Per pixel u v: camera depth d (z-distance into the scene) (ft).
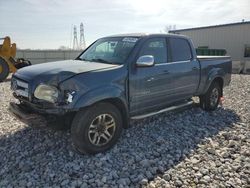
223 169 11.90
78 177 11.14
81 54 17.56
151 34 16.16
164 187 10.48
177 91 17.67
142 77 14.79
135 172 11.55
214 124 18.28
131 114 14.90
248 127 17.79
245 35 72.95
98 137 12.99
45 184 10.58
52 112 11.94
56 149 13.61
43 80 12.34
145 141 14.88
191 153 13.51
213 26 79.15
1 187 10.37
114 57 15.08
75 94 11.84
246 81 42.09
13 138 14.99
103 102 13.08
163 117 19.36
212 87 21.50
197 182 10.85
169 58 17.06
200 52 74.95
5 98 26.08
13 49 45.70
